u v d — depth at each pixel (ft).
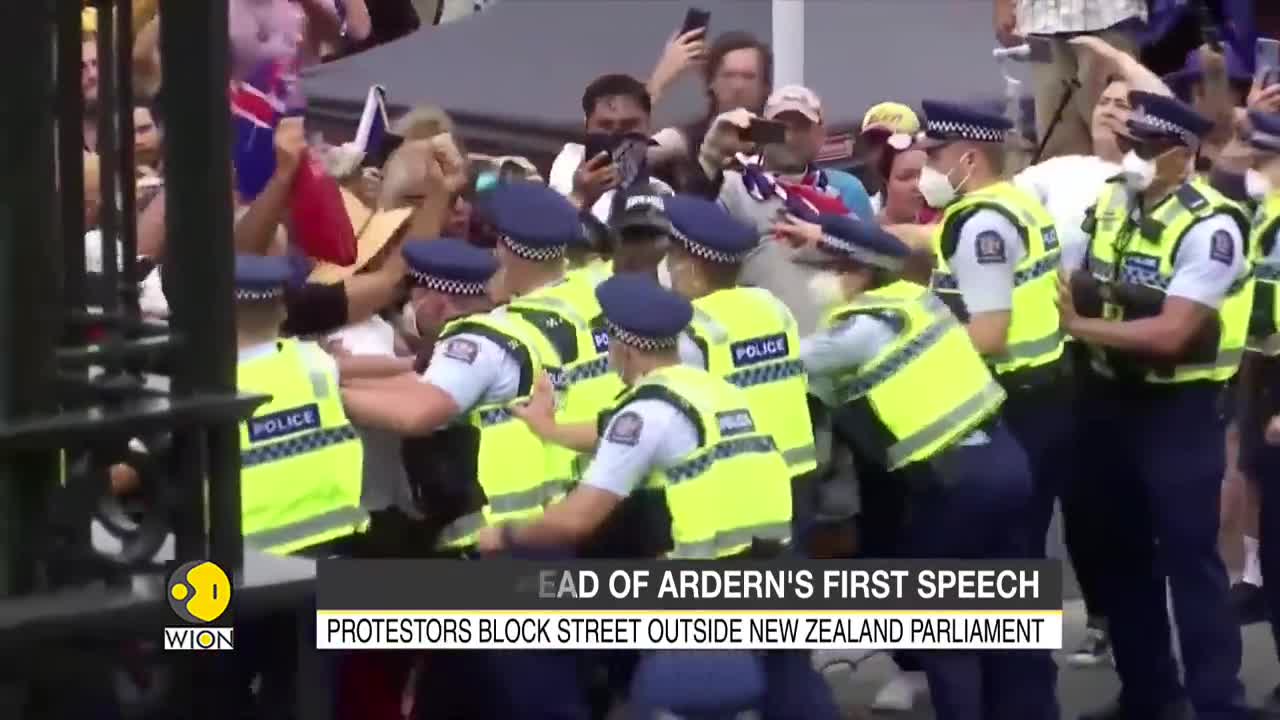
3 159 27.96
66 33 31.35
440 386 51.85
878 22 79.77
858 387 57.72
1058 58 78.38
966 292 62.44
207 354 28.60
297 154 54.29
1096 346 64.69
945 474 56.75
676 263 56.85
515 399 53.31
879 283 58.39
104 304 31.68
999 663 58.80
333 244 55.36
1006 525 57.77
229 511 29.04
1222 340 62.95
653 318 50.14
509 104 74.69
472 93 73.97
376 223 58.03
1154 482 63.57
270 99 62.08
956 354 57.52
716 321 55.26
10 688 28.07
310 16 69.97
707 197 70.44
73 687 29.53
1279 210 69.10
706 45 74.43
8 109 27.89
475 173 68.39
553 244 57.72
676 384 49.60
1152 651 66.69
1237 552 86.69
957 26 80.12
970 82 80.38
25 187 28.09
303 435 48.83
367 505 53.47
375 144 67.41
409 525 53.72
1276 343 68.95
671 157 72.84
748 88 76.18
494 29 74.08
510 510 54.24
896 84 80.43
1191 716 66.44
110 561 28.78
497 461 54.24
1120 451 64.85
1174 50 84.74
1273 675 75.97
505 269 58.59
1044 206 68.18
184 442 28.53
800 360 56.54
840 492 63.41
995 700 59.11
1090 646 77.77
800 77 78.84
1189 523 63.46
